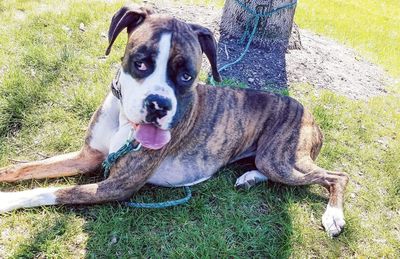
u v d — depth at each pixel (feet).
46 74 3.18
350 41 6.38
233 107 2.62
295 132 2.72
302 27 6.19
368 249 2.45
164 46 1.86
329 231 2.44
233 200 2.51
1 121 2.65
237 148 2.70
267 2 4.03
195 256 2.10
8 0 4.27
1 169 2.22
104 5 4.48
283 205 2.56
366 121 3.72
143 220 2.22
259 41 4.17
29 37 3.59
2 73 3.11
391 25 8.89
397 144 3.52
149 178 2.33
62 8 4.27
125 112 1.98
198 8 4.84
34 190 2.14
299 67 4.15
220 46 4.07
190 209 2.39
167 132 2.02
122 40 3.85
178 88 1.95
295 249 2.31
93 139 2.31
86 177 2.43
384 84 4.68
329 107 3.76
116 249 2.05
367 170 3.12
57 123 2.77
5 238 1.98
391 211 2.82
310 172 2.64
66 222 2.09
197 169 2.53
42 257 1.94
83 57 3.47
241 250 2.23
